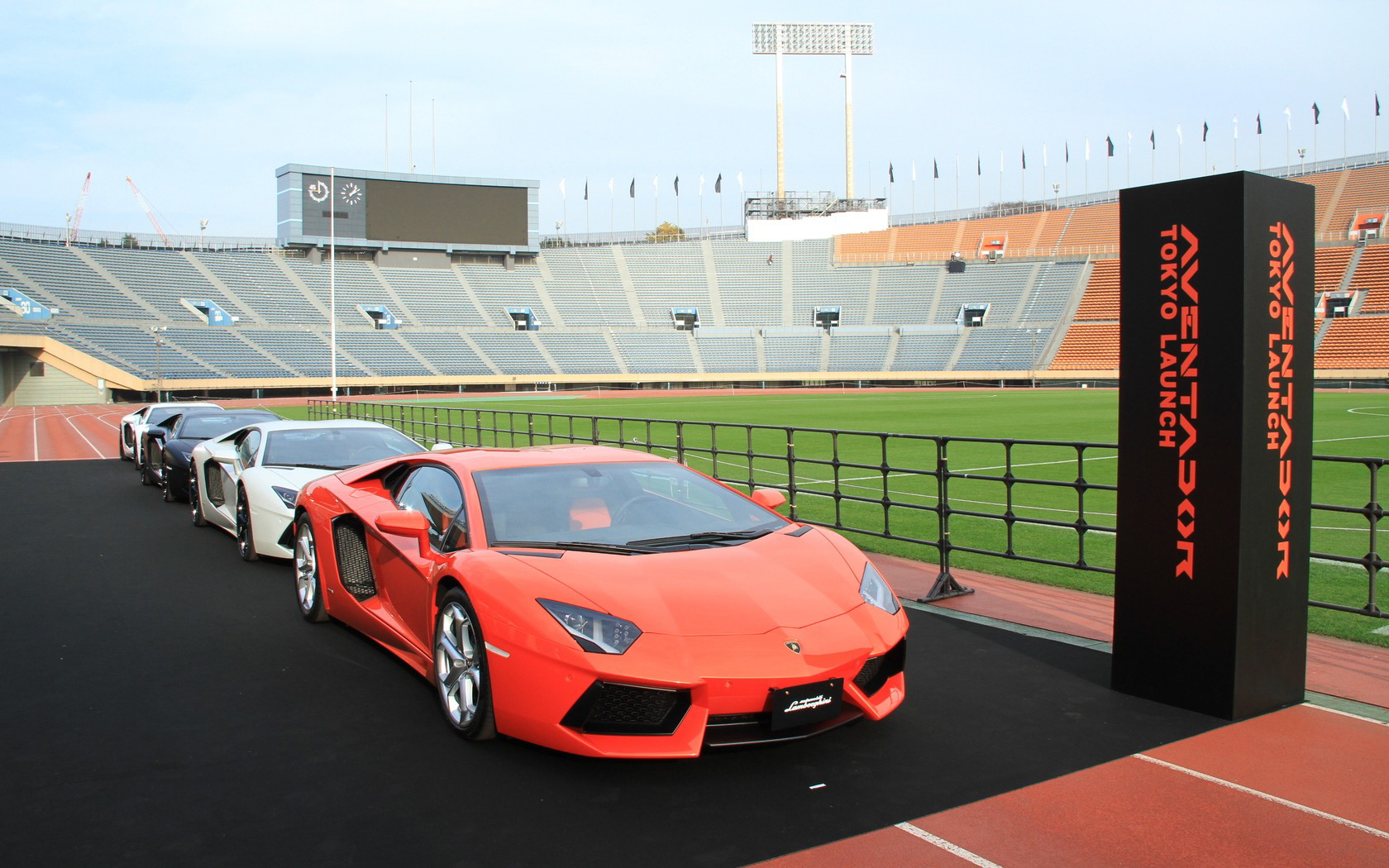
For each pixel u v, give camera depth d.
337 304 65.94
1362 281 62.44
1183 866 3.01
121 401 54.31
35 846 3.23
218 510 9.67
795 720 3.65
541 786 3.70
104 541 9.55
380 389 62.19
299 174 64.25
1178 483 4.52
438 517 4.99
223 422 13.22
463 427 19.92
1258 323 4.35
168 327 57.88
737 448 21.55
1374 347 57.47
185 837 3.29
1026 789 3.62
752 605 3.85
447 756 4.02
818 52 81.81
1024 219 81.94
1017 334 72.50
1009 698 4.70
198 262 64.31
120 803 3.57
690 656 3.56
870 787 3.64
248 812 3.49
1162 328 4.59
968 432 27.36
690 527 4.73
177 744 4.18
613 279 77.12
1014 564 8.45
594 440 14.08
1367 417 31.39
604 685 3.58
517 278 74.44
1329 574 8.04
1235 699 4.34
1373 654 5.51
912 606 6.70
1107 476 15.53
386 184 66.88
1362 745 4.04
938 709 4.53
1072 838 3.21
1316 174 73.06
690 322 74.62
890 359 72.19
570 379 66.62
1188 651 4.50
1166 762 3.86
